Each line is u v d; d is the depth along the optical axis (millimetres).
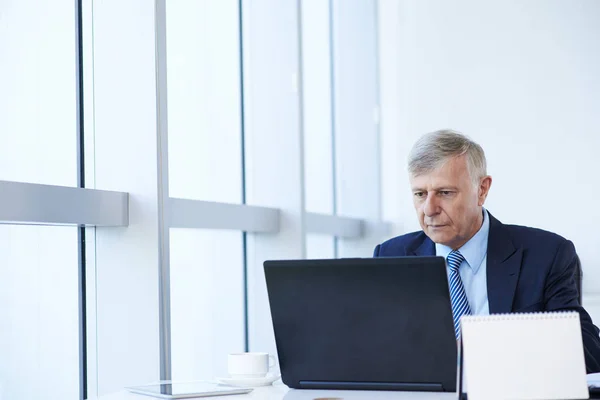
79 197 1969
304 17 3898
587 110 4008
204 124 2941
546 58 4078
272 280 1608
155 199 2203
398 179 4395
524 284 2125
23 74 1998
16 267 1954
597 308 3859
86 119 2254
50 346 2074
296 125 3307
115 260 2221
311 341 1607
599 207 3969
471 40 4227
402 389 1558
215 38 3062
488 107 4180
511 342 1332
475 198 2182
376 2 4438
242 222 2906
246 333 3246
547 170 4055
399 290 1522
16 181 1893
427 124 4312
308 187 3861
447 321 1504
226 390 1592
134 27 2238
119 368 2201
